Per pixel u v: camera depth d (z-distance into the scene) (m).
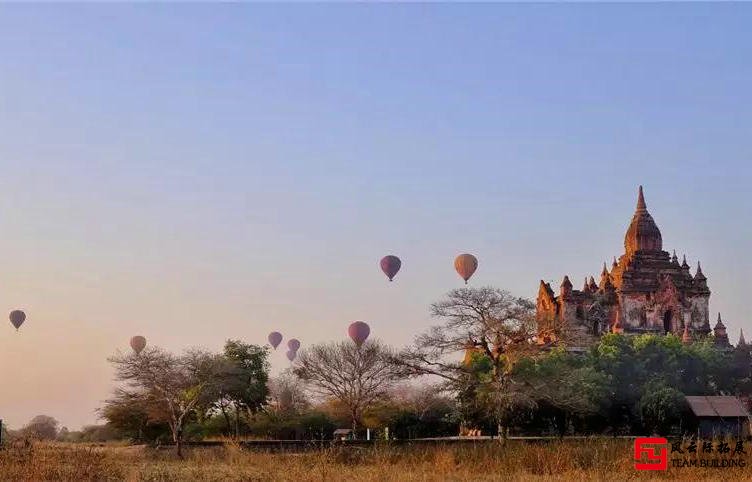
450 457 41.06
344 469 38.28
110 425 80.31
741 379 105.62
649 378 89.62
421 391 89.94
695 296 126.31
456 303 66.50
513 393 64.56
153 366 71.81
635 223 130.12
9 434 51.34
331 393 81.12
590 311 124.19
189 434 80.19
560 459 39.62
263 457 45.03
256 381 87.12
